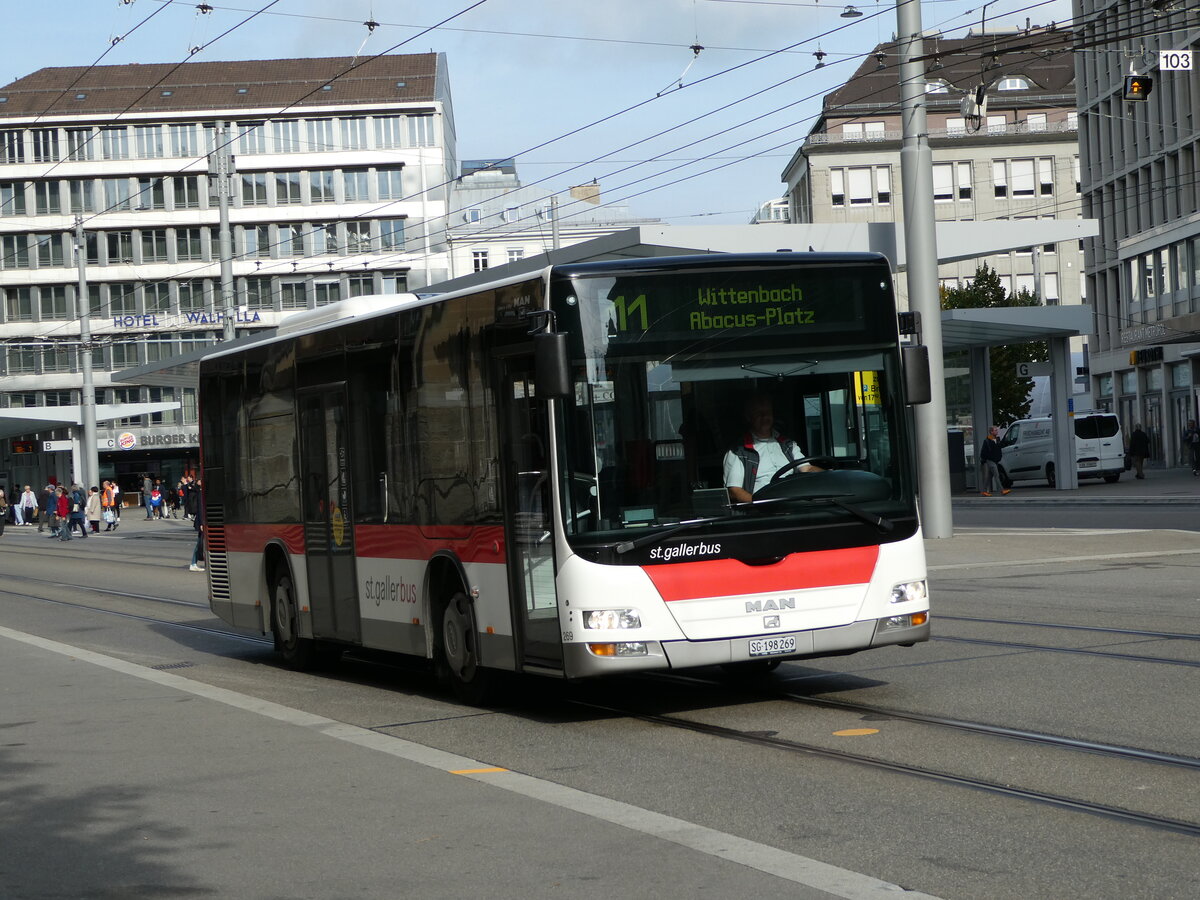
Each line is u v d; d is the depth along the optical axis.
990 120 90.19
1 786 8.41
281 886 6.01
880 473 9.76
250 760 8.86
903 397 9.82
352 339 12.21
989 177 90.00
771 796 7.28
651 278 9.46
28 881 6.26
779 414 9.56
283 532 13.70
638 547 9.22
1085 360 67.81
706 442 9.43
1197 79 53.59
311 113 88.06
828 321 9.71
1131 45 57.69
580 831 6.68
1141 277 60.75
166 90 89.44
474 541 10.38
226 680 13.13
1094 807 6.68
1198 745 7.90
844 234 27.19
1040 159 90.00
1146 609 14.34
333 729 9.87
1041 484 48.19
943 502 25.12
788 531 9.48
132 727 10.32
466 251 92.81
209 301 88.62
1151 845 6.01
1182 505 33.09
